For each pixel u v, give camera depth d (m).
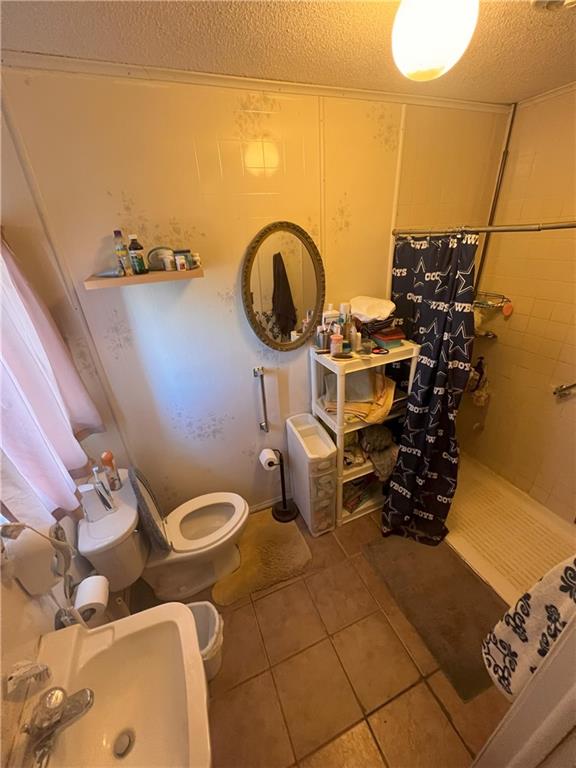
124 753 0.71
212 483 1.87
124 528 1.22
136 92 1.08
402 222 1.69
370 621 1.46
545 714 0.64
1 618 0.67
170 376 1.53
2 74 0.95
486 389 2.17
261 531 1.92
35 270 1.18
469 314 1.32
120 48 0.95
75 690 0.72
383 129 1.46
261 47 1.00
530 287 1.82
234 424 1.78
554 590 0.69
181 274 1.19
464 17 0.71
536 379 1.89
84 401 1.28
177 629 0.82
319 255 1.56
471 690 1.22
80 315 1.29
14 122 1.01
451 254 1.34
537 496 1.99
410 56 0.79
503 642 0.84
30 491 0.85
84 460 1.21
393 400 1.73
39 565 0.80
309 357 1.79
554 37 1.03
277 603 1.55
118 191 1.17
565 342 1.72
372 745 1.12
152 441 1.62
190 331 1.48
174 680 0.78
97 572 1.20
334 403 1.74
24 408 0.87
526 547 1.76
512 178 1.78
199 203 1.29
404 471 1.69
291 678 1.29
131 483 1.35
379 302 1.63
